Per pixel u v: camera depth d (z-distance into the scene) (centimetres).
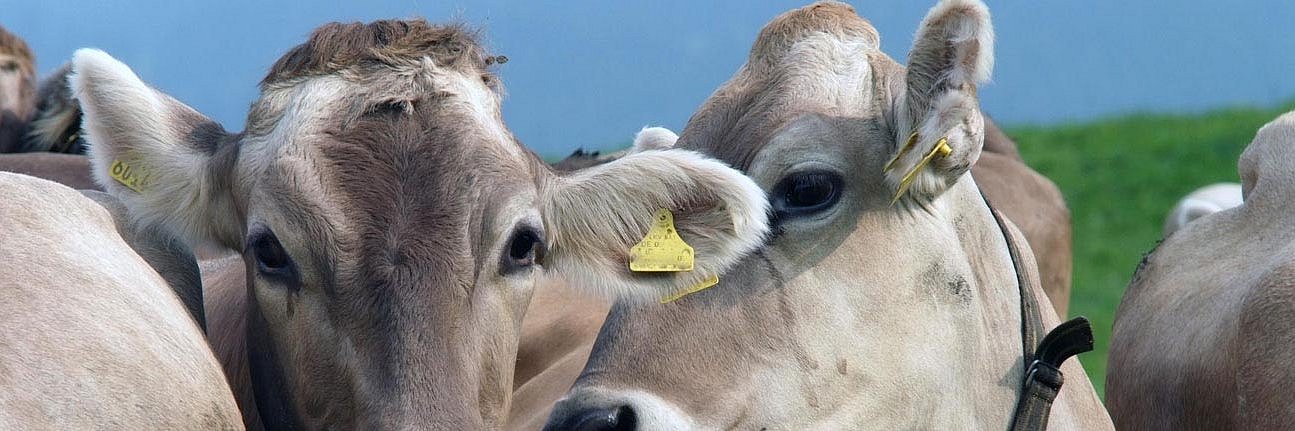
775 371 648
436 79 577
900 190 654
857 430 661
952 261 686
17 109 1255
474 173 556
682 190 615
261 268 566
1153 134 4278
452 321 537
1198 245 893
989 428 708
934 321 677
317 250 545
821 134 663
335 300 542
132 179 607
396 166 551
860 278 661
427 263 538
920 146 645
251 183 570
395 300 533
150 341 495
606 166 619
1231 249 854
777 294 654
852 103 677
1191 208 1628
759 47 712
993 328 714
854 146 665
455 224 546
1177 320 836
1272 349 698
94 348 471
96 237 533
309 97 571
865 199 666
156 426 477
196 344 525
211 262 760
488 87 592
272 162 560
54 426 446
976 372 700
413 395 522
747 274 657
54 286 482
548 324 911
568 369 842
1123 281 2542
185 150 606
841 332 657
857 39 707
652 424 630
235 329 662
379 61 579
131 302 504
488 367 552
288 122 568
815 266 658
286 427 584
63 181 995
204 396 509
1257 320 711
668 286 634
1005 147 1430
